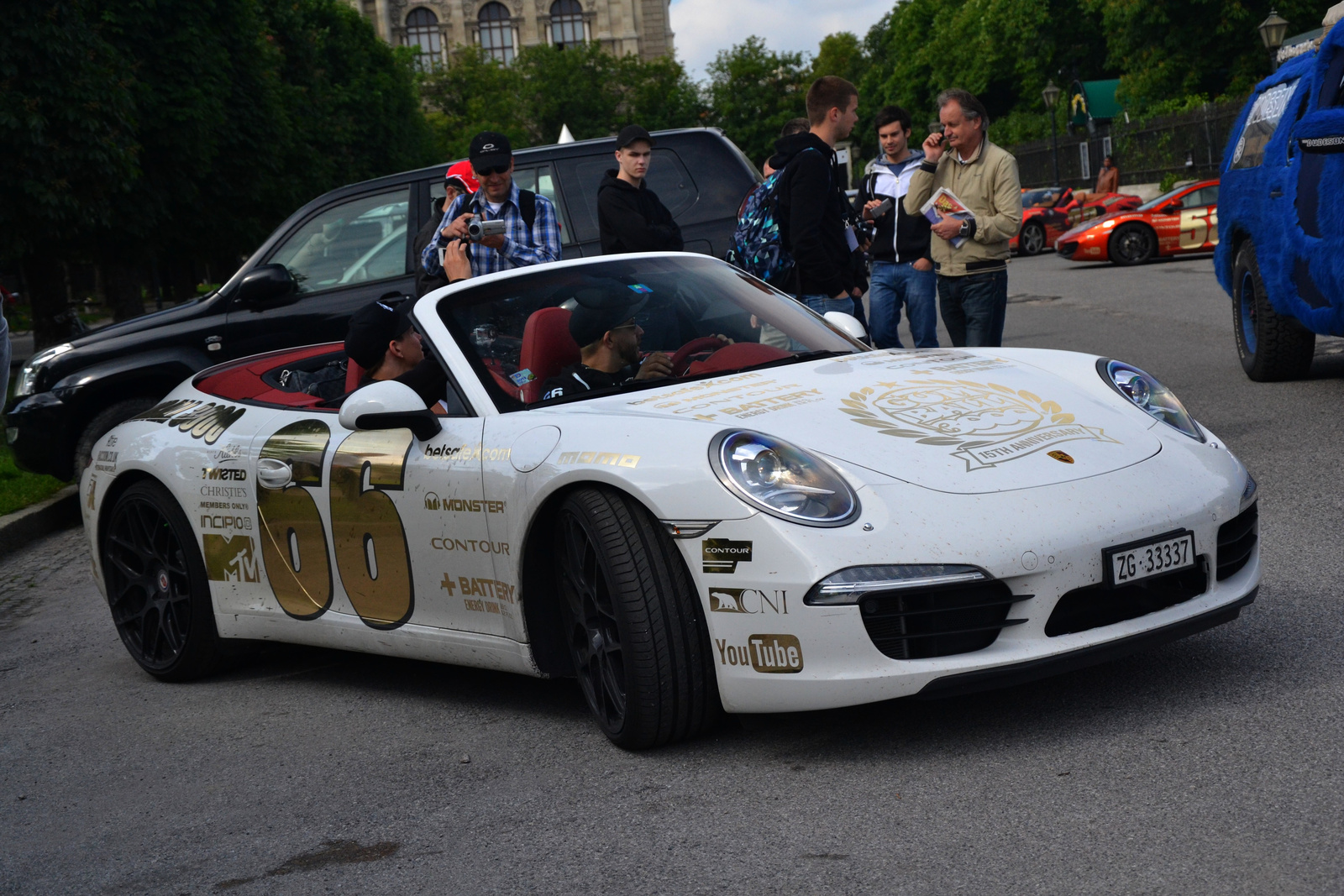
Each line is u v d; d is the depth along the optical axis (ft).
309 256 26.99
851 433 10.53
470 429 12.15
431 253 20.02
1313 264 23.15
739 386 11.87
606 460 10.67
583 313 12.89
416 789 10.83
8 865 10.30
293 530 13.92
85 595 21.66
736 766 10.36
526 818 9.87
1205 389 27.55
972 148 22.63
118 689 15.67
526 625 11.65
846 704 9.68
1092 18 176.65
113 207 66.49
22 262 65.87
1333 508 16.71
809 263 20.15
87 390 27.12
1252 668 11.16
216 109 69.62
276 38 106.93
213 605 15.11
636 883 8.51
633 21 333.42
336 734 12.75
